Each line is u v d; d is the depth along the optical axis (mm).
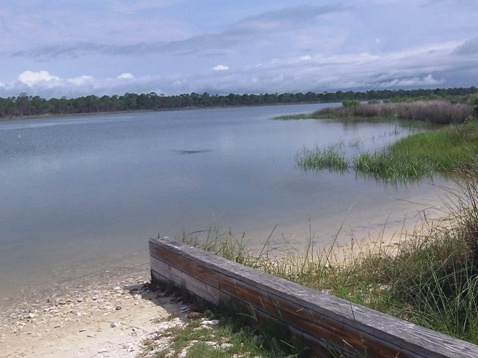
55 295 6504
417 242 5691
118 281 6875
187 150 26469
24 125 79625
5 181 18125
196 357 3875
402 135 27609
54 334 5055
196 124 57688
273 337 3908
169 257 5477
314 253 7359
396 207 10680
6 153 29984
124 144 33250
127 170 19594
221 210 11328
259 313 4113
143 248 8656
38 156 27453
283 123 48344
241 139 31812
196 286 5000
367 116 49500
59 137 44312
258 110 121312
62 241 9406
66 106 124062
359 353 3236
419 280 4543
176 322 4766
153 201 12859
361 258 6203
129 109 140000
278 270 5801
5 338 5117
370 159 16281
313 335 3594
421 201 11047
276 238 8648
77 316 5504
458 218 4906
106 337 4746
